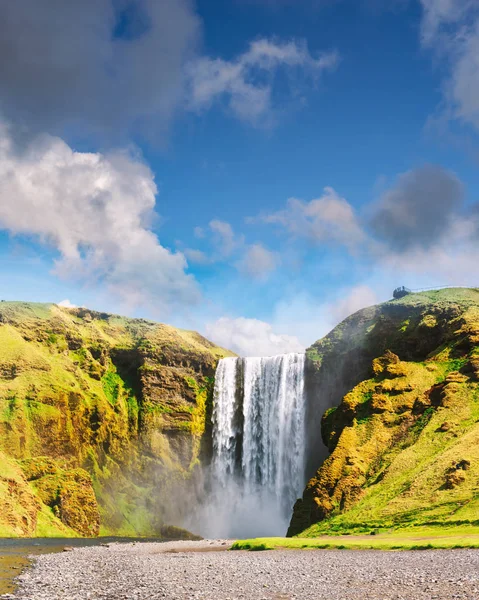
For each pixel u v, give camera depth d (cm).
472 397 10781
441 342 13600
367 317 16438
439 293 15862
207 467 19012
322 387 16500
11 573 4991
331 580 4062
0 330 18025
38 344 18650
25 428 15375
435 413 10850
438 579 3753
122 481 17175
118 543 10931
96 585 4131
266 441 17675
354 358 15850
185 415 19200
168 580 4416
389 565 4778
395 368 12744
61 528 13062
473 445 9225
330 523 9275
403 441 10806
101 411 17712
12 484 12594
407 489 9012
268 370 18400
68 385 17475
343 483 10306
